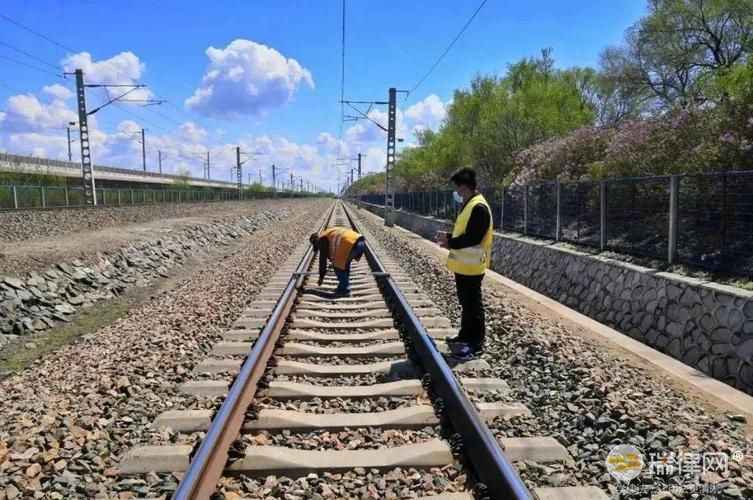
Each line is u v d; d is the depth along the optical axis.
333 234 10.06
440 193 31.39
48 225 23.50
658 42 22.14
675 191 9.62
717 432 4.30
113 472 3.72
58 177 46.72
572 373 5.61
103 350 7.44
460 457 3.83
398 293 8.87
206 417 4.48
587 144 19.03
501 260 17.61
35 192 35.34
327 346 6.79
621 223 11.91
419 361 5.96
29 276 11.27
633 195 11.45
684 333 8.06
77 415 4.68
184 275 16.80
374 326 7.73
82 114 40.84
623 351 6.93
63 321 10.60
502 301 9.80
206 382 5.42
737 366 6.89
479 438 3.66
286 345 6.55
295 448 4.03
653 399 4.99
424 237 29.72
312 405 4.85
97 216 29.36
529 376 5.65
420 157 50.59
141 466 3.77
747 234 8.05
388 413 4.55
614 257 11.43
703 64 21.42
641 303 9.35
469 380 5.40
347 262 10.01
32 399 5.43
